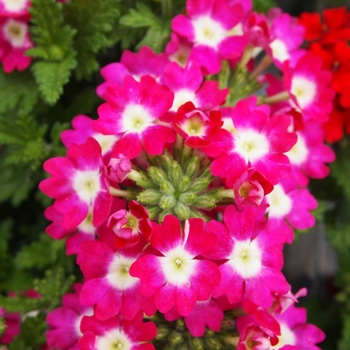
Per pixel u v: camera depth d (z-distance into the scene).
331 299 0.21
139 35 0.17
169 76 0.14
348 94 0.17
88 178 0.13
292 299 0.13
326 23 0.18
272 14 0.17
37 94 0.17
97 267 0.13
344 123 0.18
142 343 0.13
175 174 0.13
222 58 0.15
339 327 0.20
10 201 0.20
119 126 0.13
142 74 0.15
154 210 0.13
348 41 0.19
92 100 0.18
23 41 0.16
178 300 0.12
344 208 0.20
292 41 0.16
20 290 0.18
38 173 0.18
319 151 0.16
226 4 0.15
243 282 0.13
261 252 0.13
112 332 0.13
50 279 0.17
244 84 0.16
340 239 0.19
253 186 0.12
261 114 0.13
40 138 0.17
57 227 0.14
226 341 0.13
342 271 0.19
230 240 0.12
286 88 0.15
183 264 0.12
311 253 0.22
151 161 0.13
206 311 0.13
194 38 0.15
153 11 0.17
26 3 0.16
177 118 0.12
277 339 0.12
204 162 0.13
